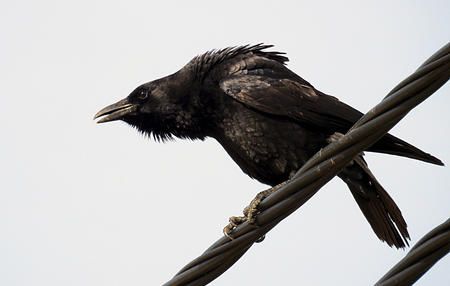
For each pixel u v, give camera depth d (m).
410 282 7.08
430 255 7.02
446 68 7.17
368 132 7.81
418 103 7.50
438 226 7.00
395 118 7.63
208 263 8.62
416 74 7.33
